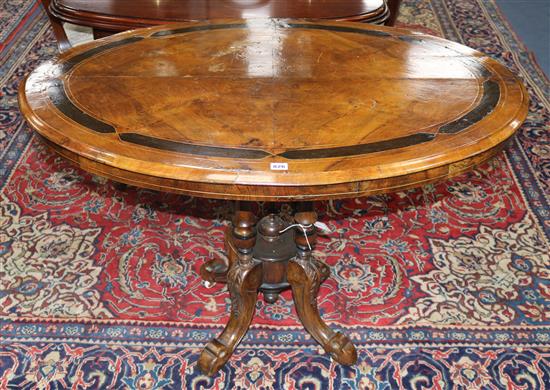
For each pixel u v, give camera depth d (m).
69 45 2.71
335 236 2.13
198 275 1.96
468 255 2.04
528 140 2.65
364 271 1.98
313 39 1.80
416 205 2.29
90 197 2.30
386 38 1.81
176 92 1.44
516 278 1.95
